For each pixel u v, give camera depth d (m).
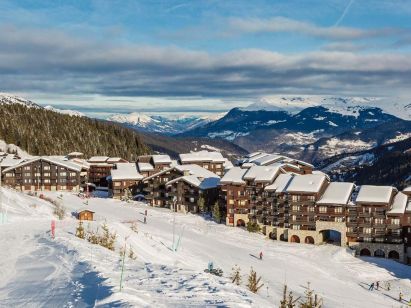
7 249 58.75
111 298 31.62
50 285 38.88
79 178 188.88
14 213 99.19
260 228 130.38
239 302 32.72
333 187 126.94
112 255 54.91
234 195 135.75
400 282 94.06
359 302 75.75
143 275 41.66
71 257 50.94
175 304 31.83
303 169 187.25
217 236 118.81
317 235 122.31
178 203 155.50
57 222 90.06
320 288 82.12
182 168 163.38
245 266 89.88
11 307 33.09
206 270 68.19
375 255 117.69
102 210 141.00
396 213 115.69
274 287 76.12
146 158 199.12
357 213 119.38
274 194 129.12
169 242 94.19
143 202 169.12
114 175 178.12
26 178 184.50
